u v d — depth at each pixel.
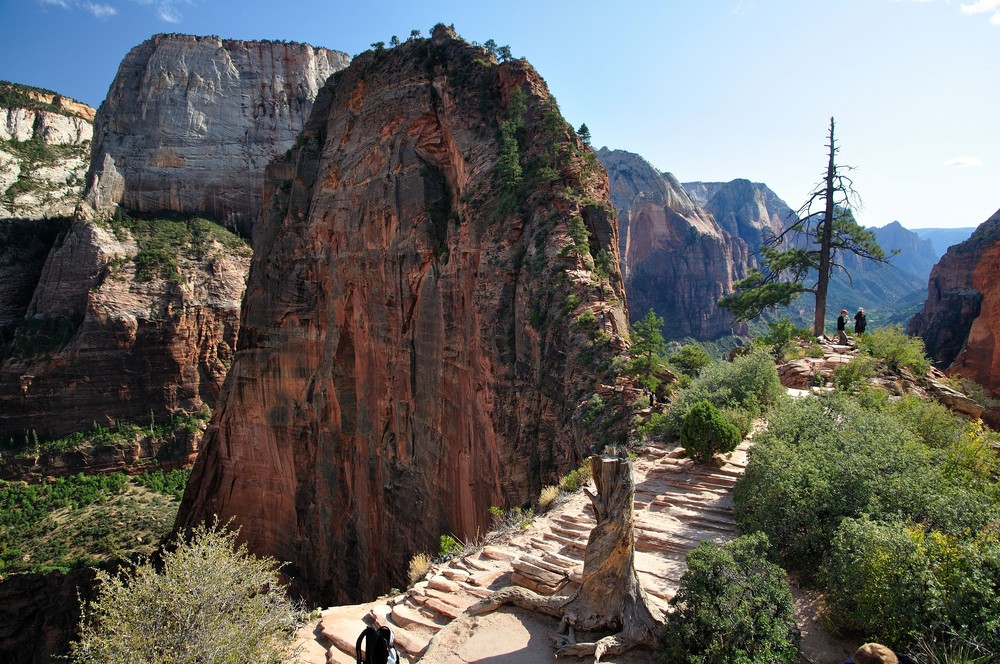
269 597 10.62
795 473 12.12
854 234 33.12
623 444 20.64
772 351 30.80
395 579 39.78
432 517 36.47
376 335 43.28
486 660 9.65
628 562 9.82
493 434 29.50
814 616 9.94
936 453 13.23
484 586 12.66
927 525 10.36
